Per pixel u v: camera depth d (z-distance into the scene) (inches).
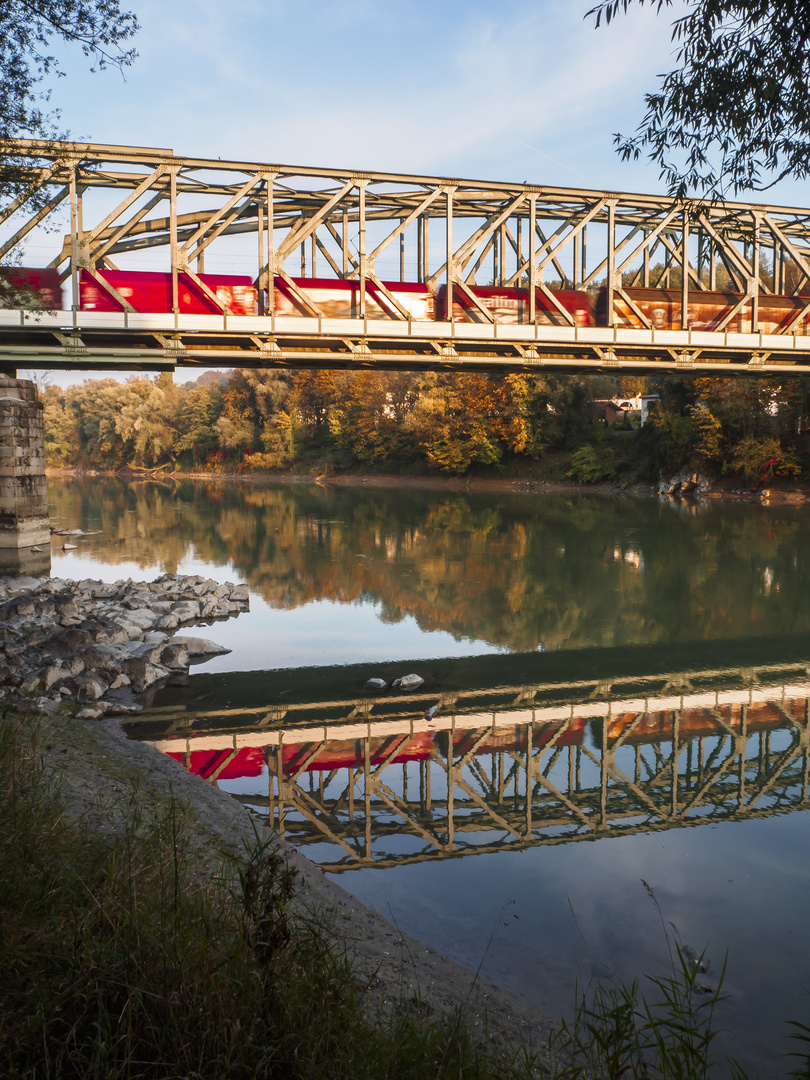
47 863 151.6
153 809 255.0
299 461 3678.6
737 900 249.3
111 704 431.5
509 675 560.4
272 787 340.8
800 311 1200.8
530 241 1016.9
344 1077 113.0
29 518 1110.4
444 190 980.6
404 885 253.9
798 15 250.1
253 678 522.6
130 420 4478.3
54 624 568.7
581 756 404.5
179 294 948.6
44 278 889.5
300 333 919.0
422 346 1011.9
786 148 279.6
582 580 935.7
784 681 553.0
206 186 960.9
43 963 120.3
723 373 1155.3
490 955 210.5
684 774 379.9
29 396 1104.8
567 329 1012.5
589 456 2524.6
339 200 951.6
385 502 2169.0
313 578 935.0
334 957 144.8
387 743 411.5
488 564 1047.6
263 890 135.6
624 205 1061.8
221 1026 111.6
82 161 875.4
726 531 1401.3
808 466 1948.8
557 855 282.7
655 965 209.2
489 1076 131.2
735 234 1259.2
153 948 125.6
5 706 250.8
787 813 330.0
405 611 762.8
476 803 336.2
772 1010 188.5
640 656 617.6
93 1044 105.4
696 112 283.1
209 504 2151.8
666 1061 144.1
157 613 679.7
